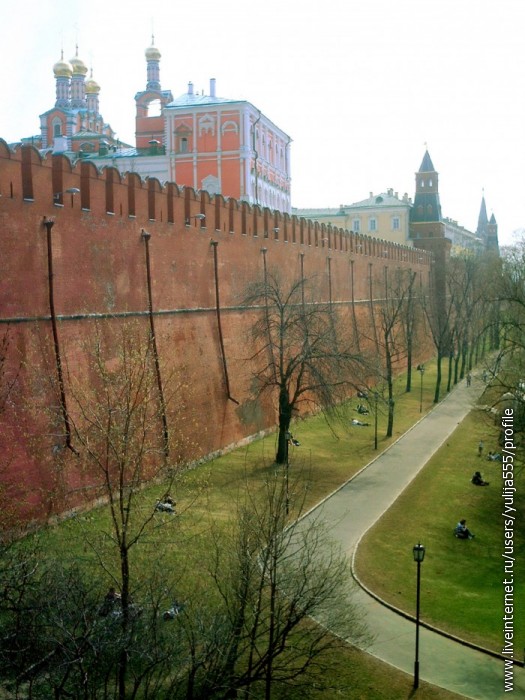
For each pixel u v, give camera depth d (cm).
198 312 3447
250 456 3541
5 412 2247
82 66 8781
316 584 1836
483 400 5194
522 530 2845
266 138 6994
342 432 4319
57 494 2383
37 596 1666
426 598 2227
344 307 5619
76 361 2561
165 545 2053
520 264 5550
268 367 3669
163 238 3164
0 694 1486
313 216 10062
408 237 9575
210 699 1623
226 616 1678
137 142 7181
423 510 3005
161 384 2772
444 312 7331
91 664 1545
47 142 8450
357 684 1773
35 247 2414
